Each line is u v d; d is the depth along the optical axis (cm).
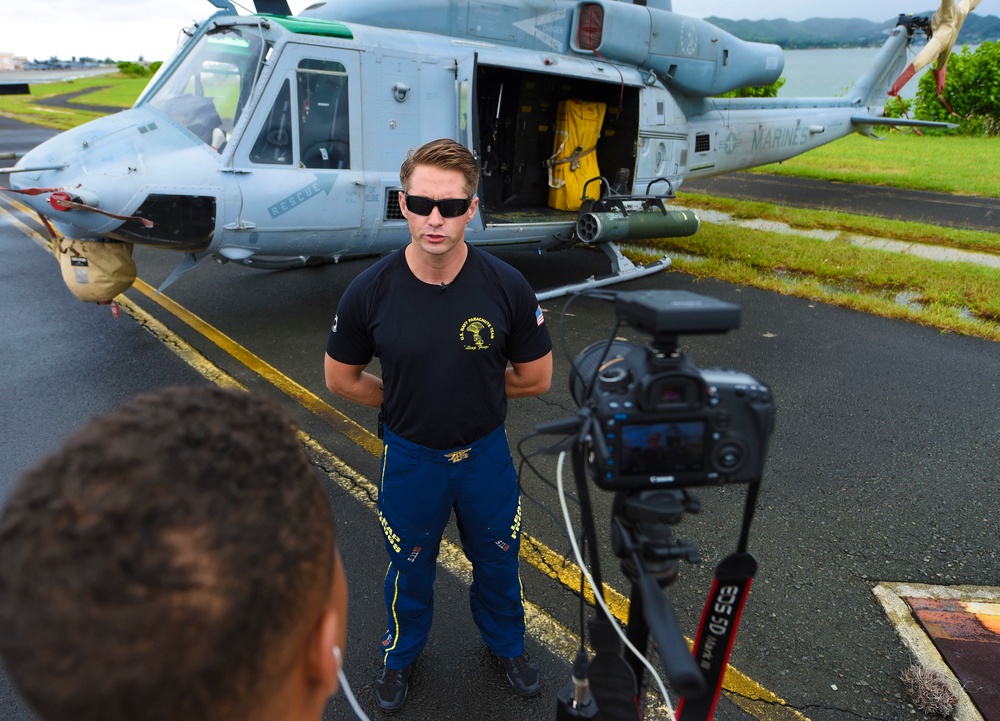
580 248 882
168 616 45
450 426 196
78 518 46
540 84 702
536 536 323
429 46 539
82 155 443
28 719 231
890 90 1081
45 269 732
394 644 230
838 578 296
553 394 468
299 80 482
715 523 331
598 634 129
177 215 459
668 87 750
